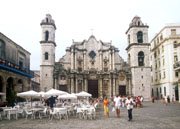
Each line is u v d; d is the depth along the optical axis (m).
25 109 21.72
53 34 57.16
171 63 55.28
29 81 46.75
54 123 17.16
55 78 54.19
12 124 16.77
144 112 25.36
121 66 59.00
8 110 20.14
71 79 55.09
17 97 38.34
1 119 19.89
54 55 57.38
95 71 57.56
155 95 67.50
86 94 31.48
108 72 57.44
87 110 20.92
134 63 56.50
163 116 20.97
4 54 36.41
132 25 58.00
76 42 62.47
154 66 68.88
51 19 57.03
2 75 32.84
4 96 33.28
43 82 52.88
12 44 40.00
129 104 18.14
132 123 16.53
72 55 56.84
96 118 20.28
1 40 35.50
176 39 56.03
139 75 56.06
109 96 56.28
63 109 19.66
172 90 54.56
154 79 68.75
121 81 57.38
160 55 62.09
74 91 55.28
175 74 54.75
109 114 24.03
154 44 69.00
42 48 54.44
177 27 57.47
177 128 14.08
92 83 57.88
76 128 14.55
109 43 61.53
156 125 15.41
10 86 38.41
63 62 57.75
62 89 55.03
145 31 58.22
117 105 20.89
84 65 57.94
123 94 56.78
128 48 61.69
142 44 57.16
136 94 55.03
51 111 19.62
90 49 60.16
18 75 39.94
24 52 46.84
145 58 56.88
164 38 57.19
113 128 14.40
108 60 58.91
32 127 15.21
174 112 24.89
